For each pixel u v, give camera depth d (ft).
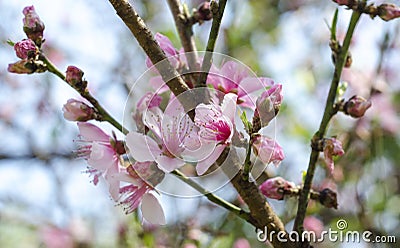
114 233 1.99
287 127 2.35
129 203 1.20
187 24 1.33
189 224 1.87
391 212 2.15
